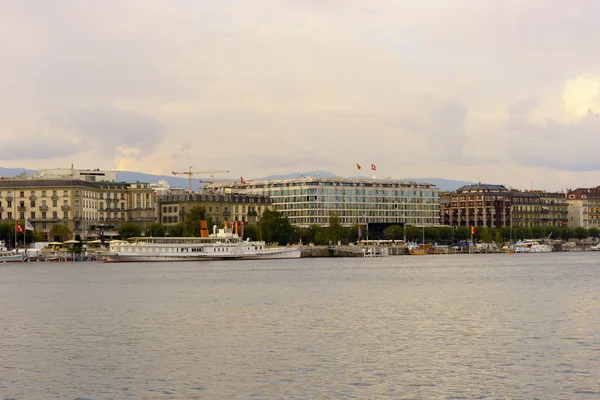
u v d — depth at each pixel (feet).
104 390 298.56
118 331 426.51
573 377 309.42
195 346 378.32
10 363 343.46
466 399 283.59
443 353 356.18
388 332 414.82
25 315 498.28
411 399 283.79
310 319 467.52
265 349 368.48
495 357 345.92
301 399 284.82
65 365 338.95
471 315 481.46
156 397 289.12
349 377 313.73
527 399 282.77
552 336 396.16
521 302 554.87
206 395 290.76
